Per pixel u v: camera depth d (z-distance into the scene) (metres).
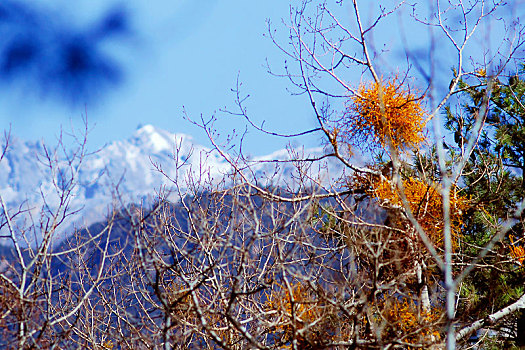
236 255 7.49
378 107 8.61
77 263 8.16
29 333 6.30
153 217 7.36
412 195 8.90
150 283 6.51
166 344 6.52
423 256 8.44
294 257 8.48
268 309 7.88
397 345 7.12
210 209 8.36
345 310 6.88
